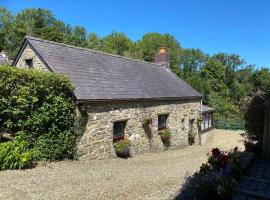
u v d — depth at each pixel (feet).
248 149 36.29
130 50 212.64
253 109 36.52
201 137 79.51
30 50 45.75
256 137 36.78
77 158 39.04
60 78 37.04
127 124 48.26
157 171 35.17
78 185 26.78
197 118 73.77
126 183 28.19
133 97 48.80
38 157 35.06
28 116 34.68
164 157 49.55
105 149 43.73
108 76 50.47
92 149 41.27
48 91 35.96
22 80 33.76
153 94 55.52
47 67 42.16
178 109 64.13
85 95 39.81
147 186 27.17
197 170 35.94
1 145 30.58
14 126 33.83
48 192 24.25
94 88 43.19
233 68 246.27
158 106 56.65
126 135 48.16
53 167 33.50
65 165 35.35
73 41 192.13
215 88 198.08
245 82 234.38
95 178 29.94
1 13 193.57
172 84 68.90
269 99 34.32
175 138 63.00
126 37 223.51
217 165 24.76
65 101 37.91
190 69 233.76
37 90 35.01
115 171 34.37
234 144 79.97
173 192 24.98
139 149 51.37
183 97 64.85
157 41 212.84
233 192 19.94
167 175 32.48
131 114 49.14
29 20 209.97
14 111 33.19
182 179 30.07
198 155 52.85
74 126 38.81
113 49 209.56
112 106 44.78
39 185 25.91
